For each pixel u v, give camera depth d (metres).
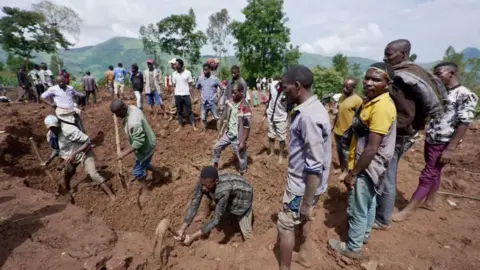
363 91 2.40
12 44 35.88
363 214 2.65
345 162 4.62
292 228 2.41
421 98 2.54
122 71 12.16
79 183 4.66
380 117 2.25
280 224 2.43
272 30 37.06
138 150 4.00
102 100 13.66
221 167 5.32
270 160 5.33
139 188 4.59
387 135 2.40
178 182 4.76
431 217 3.52
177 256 2.95
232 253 3.05
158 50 44.56
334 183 4.50
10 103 11.03
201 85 6.97
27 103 11.39
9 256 2.43
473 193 4.13
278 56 37.38
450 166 5.42
